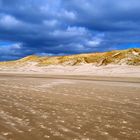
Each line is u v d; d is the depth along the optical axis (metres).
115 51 87.19
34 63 96.44
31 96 14.46
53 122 8.16
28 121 8.29
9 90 17.56
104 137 6.50
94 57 88.56
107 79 32.69
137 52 81.38
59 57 96.75
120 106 11.33
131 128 7.46
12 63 103.06
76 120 8.49
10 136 6.52
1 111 9.98
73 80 29.84
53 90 17.72
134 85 22.23
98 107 11.06
